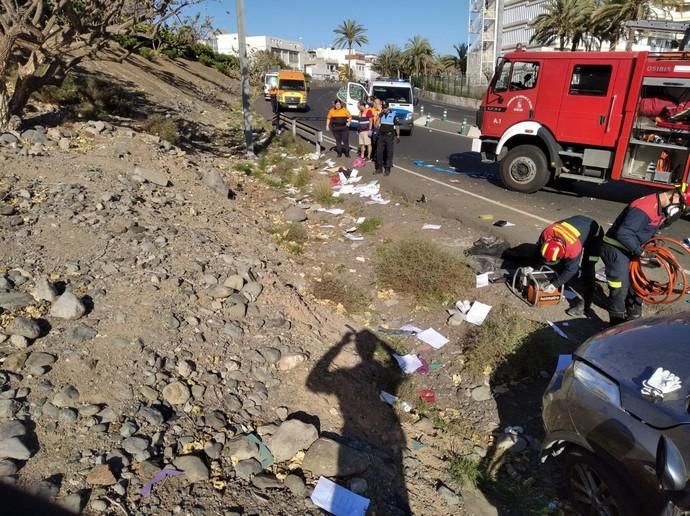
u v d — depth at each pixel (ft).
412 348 16.44
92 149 29.68
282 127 61.31
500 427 13.00
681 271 18.12
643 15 108.58
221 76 145.59
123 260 16.48
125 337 12.59
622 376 9.50
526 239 24.88
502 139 36.06
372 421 12.46
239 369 12.84
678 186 15.70
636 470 8.43
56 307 12.94
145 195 23.53
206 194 27.68
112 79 64.39
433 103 162.20
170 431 10.48
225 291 15.67
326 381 13.19
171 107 63.46
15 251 15.76
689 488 7.53
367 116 44.11
